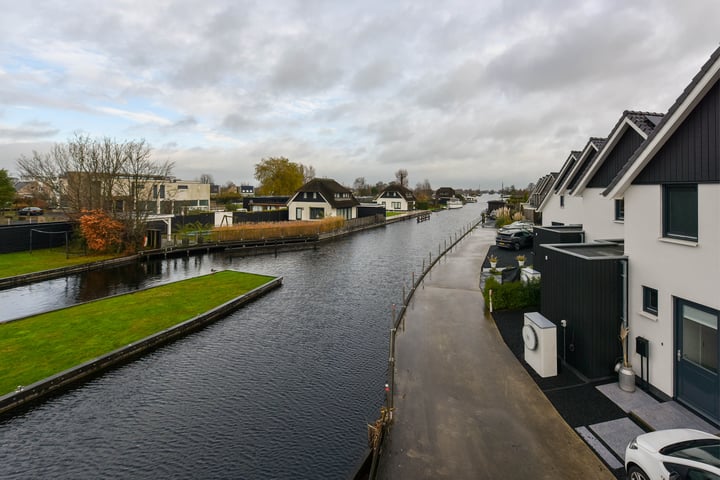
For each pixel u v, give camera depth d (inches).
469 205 5885.8
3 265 1021.8
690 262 324.5
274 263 1186.6
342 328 622.2
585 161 750.5
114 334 571.2
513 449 294.4
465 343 498.9
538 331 406.9
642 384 374.6
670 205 351.3
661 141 344.5
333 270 1075.3
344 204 2378.2
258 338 584.7
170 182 2466.8
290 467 321.1
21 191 2844.5
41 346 527.2
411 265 1130.7
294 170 3631.9
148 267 1123.3
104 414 392.5
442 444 302.5
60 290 857.5
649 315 366.3
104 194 1321.4
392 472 274.4
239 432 364.5
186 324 607.2
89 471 316.2
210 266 1140.5
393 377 393.4
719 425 304.3
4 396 395.2
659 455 233.9
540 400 359.6
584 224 666.8
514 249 1248.8
